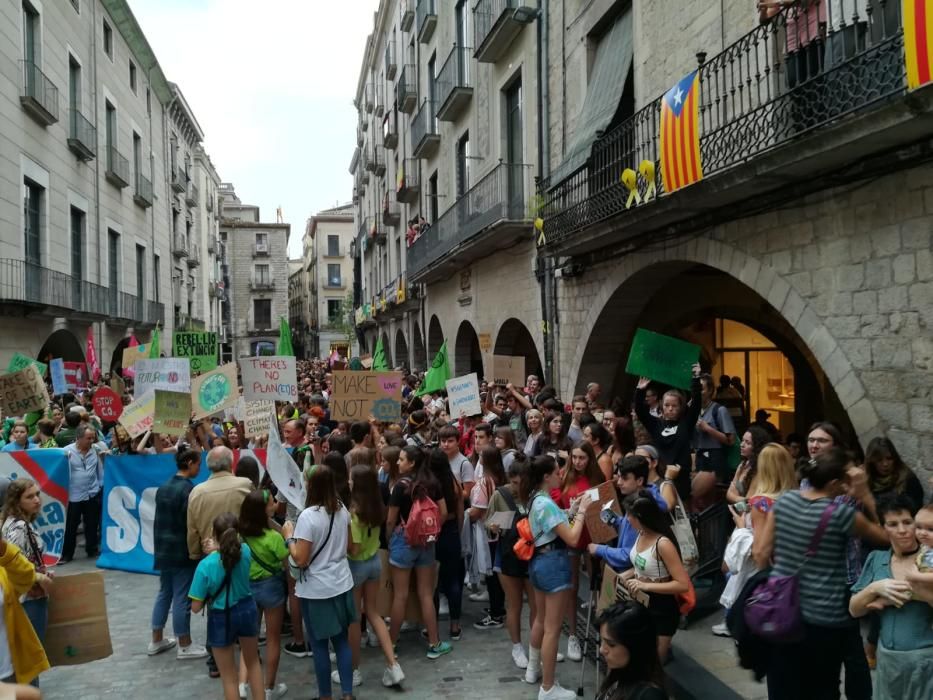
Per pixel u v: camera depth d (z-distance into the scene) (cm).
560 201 1117
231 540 457
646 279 970
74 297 1995
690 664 506
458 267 1831
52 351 2142
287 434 757
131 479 831
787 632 346
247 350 6656
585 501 479
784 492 381
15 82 1658
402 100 2497
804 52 618
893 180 546
